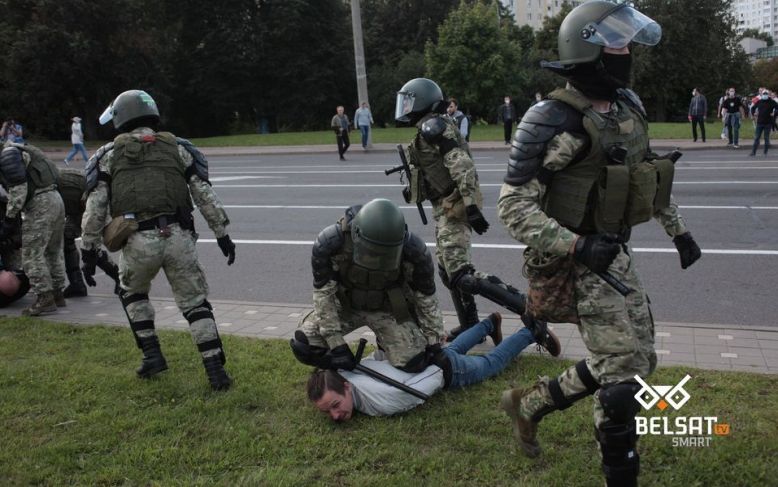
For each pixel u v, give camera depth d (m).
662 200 2.75
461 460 3.33
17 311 6.48
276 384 4.35
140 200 4.24
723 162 16.05
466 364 4.14
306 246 9.06
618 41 2.60
